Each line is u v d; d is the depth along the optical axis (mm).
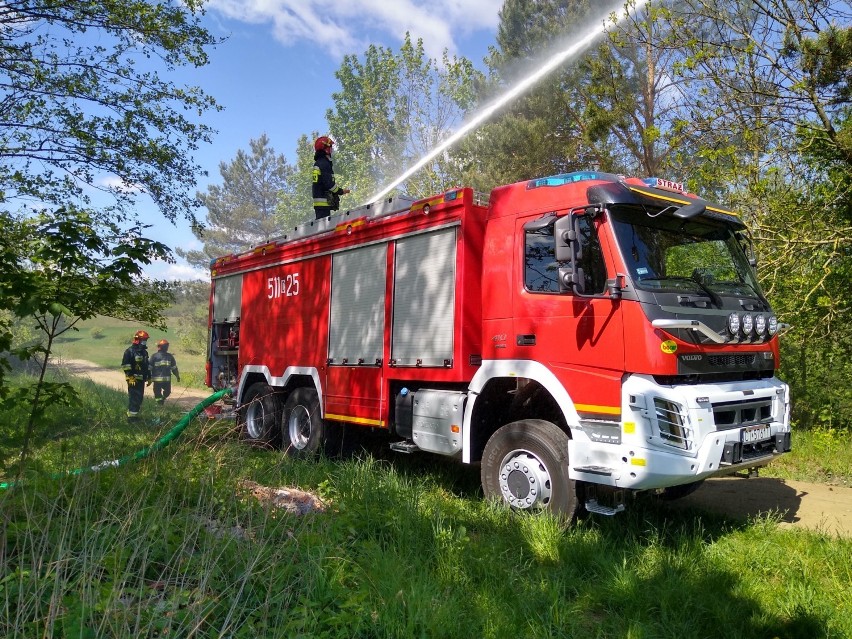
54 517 3898
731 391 5145
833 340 10039
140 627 2842
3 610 2910
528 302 5668
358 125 30469
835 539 5238
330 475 6453
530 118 17797
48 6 8781
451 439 6172
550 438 5367
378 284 7254
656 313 4875
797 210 10000
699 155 10266
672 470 4695
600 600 4031
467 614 3518
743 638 3551
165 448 5875
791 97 9727
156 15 9273
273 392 9148
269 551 3686
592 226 5293
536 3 19281
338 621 3094
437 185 18984
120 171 9562
